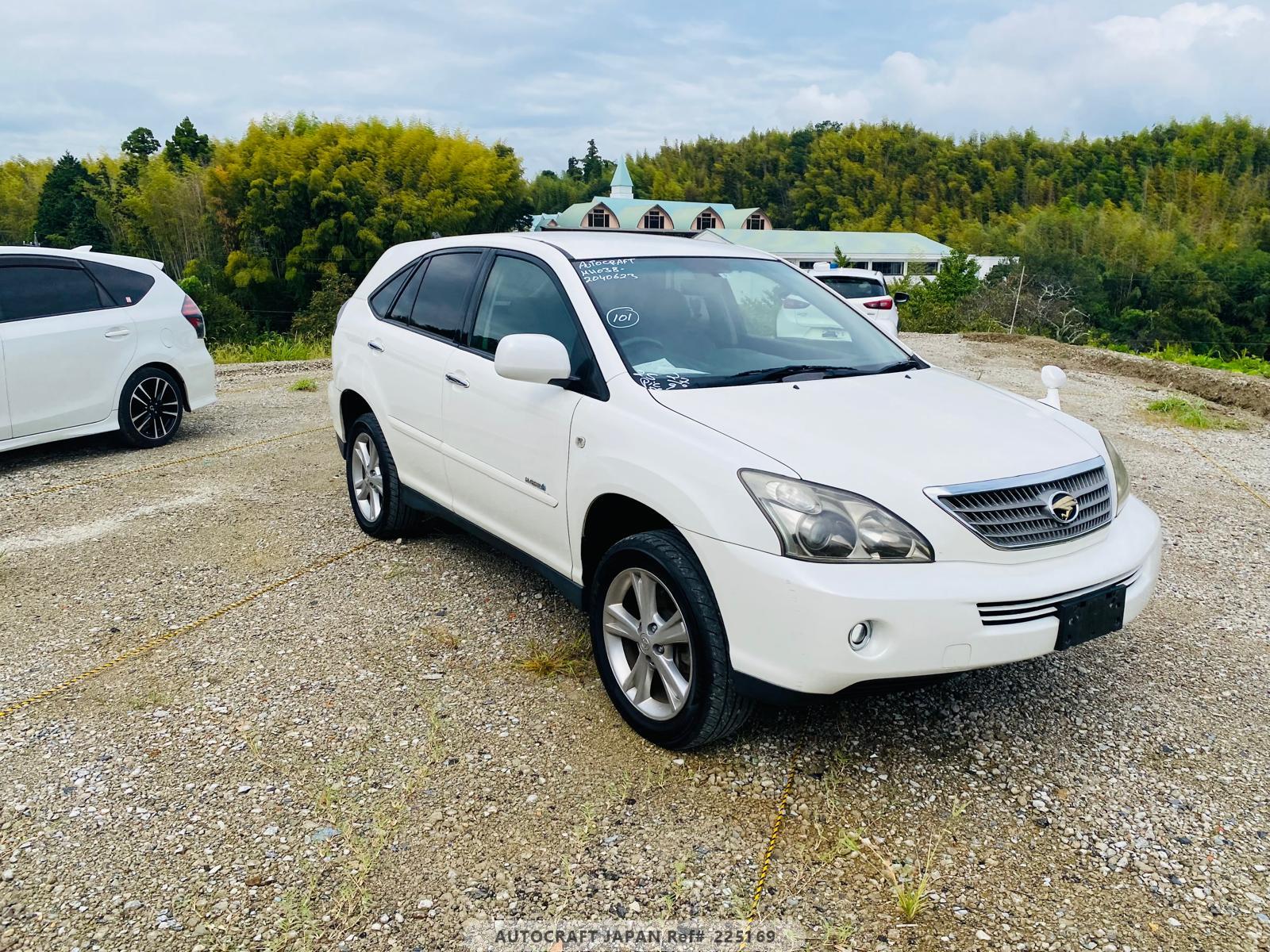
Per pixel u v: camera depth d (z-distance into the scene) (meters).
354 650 3.87
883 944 2.32
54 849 2.64
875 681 2.69
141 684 3.58
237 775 2.99
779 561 2.66
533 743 3.18
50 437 6.73
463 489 4.25
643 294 3.77
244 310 46.00
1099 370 13.92
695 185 132.12
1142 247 61.09
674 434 3.03
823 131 140.62
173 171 52.03
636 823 2.76
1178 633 4.17
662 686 3.27
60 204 54.09
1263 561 5.16
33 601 4.37
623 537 3.46
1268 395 10.45
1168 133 123.69
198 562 4.89
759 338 3.91
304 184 46.56
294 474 6.65
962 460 2.90
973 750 3.17
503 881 2.53
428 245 4.97
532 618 4.18
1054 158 121.19
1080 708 3.47
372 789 2.92
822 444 2.90
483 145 52.66
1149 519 3.40
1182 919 2.41
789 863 2.60
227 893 2.47
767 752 3.13
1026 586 2.76
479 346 4.12
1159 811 2.86
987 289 45.06
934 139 129.75
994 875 2.57
